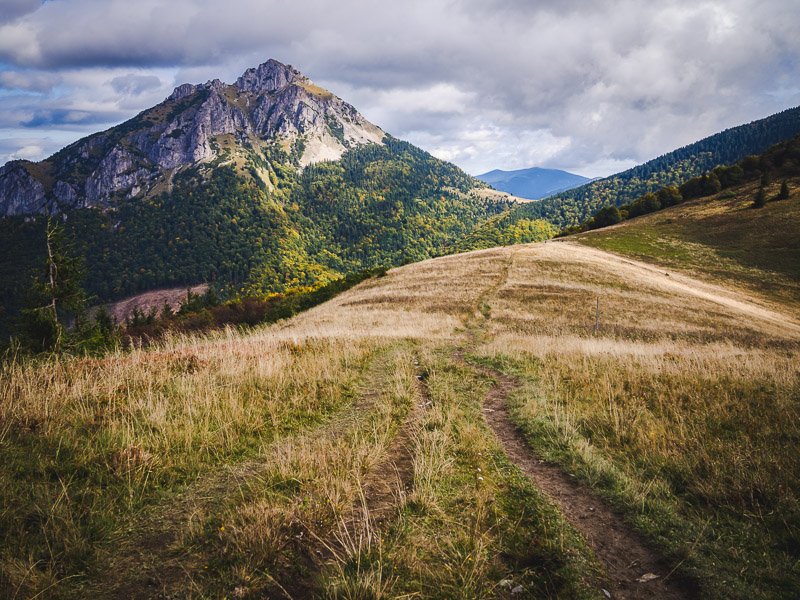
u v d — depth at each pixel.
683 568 3.82
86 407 6.55
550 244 69.88
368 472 5.32
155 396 7.24
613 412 8.03
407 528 4.12
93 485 4.53
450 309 34.94
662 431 7.00
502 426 7.79
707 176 97.62
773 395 9.08
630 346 20.09
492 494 4.96
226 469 5.26
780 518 4.51
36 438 5.25
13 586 3.04
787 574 3.74
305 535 3.94
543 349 16.34
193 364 9.73
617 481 5.37
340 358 12.38
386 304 38.28
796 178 83.75
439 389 9.80
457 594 3.30
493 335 25.08
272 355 11.18
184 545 3.72
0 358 9.76
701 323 33.62
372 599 3.18
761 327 33.62
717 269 57.22
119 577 3.33
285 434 6.51
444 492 4.87
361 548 3.66
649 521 4.56
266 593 3.24
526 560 3.81
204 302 106.25
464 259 59.72
